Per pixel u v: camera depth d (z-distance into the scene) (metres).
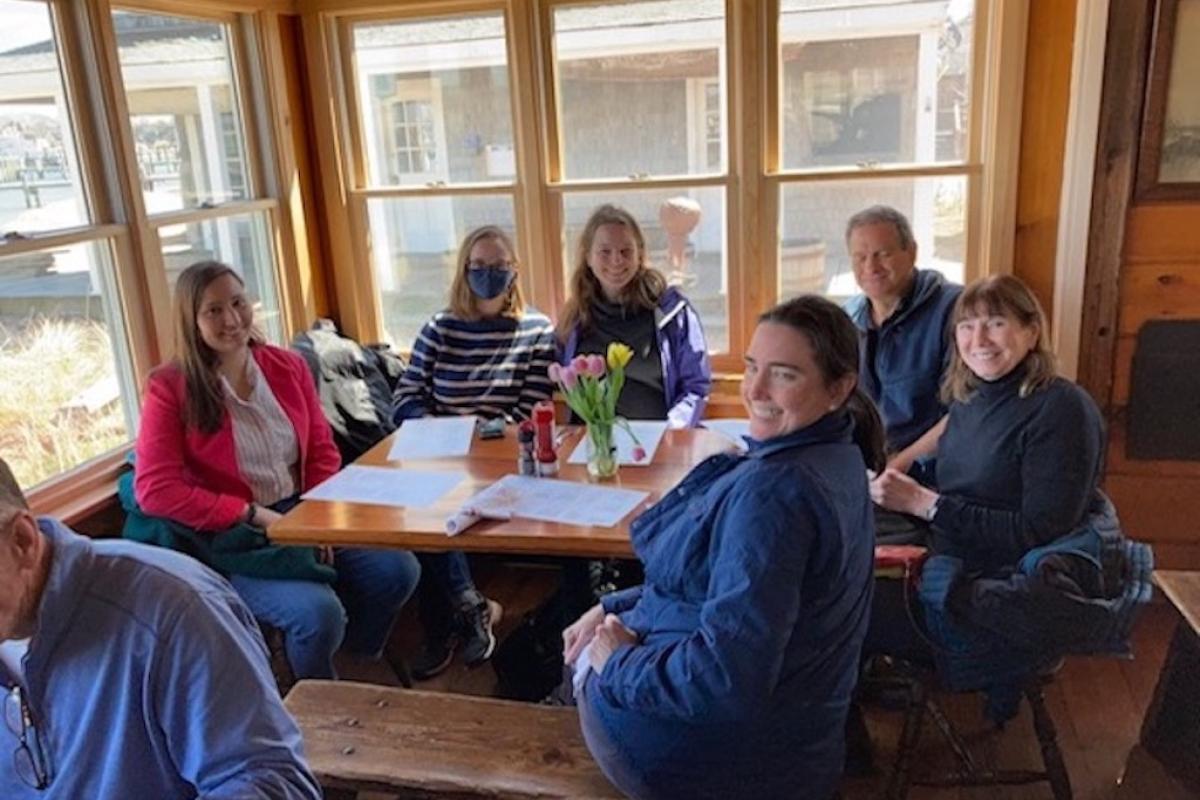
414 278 3.39
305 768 1.00
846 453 1.33
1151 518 2.66
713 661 1.24
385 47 3.21
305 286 3.30
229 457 2.34
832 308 1.32
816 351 1.28
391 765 1.60
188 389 2.30
